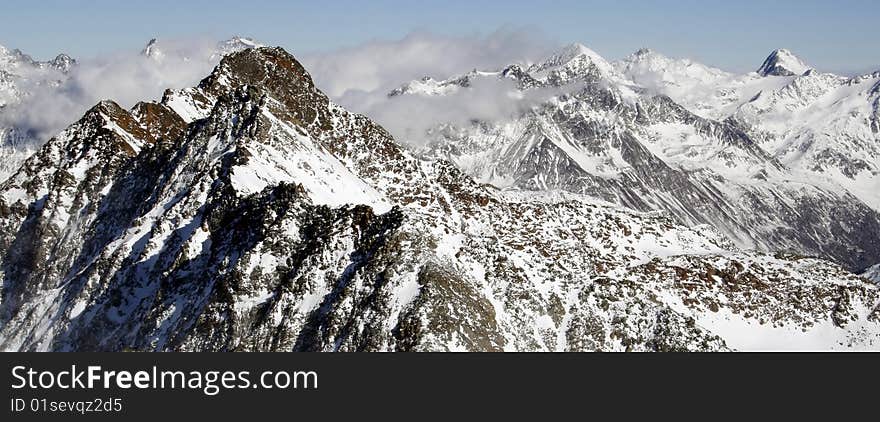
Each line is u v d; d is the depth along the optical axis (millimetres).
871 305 197875
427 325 154000
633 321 171750
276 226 174375
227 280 168250
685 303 192250
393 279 161375
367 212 172125
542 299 173375
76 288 192000
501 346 159250
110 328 179250
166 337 169000
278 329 162125
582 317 172125
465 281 165875
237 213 180750
